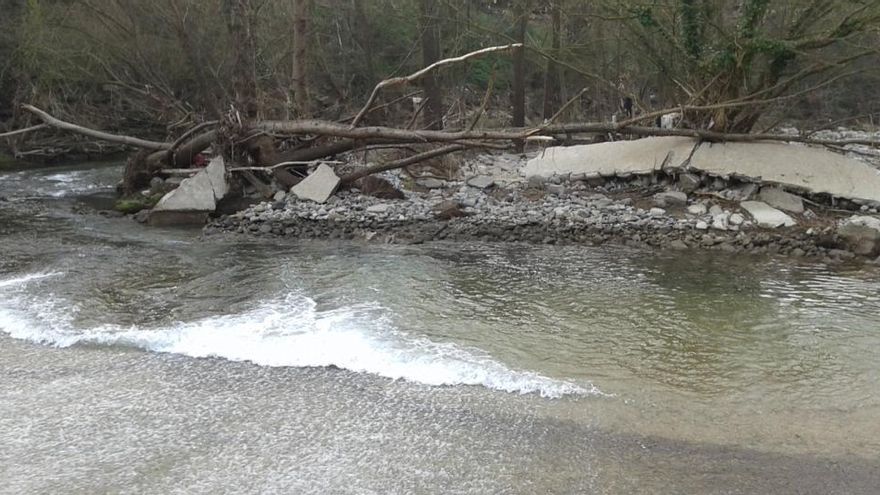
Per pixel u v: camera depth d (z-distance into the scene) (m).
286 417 5.91
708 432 5.73
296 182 15.81
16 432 5.64
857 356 7.40
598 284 10.00
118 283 9.66
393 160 17.42
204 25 22.06
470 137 14.55
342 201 14.97
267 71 23.47
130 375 6.71
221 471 5.12
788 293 9.67
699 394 6.44
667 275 10.54
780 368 7.06
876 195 13.89
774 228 13.16
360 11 25.58
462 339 7.69
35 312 8.34
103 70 23.97
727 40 15.50
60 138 24.11
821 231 12.75
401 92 26.28
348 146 16.27
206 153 18.16
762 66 16.61
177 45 22.25
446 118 23.38
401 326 8.05
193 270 10.41
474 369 6.84
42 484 4.95
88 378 6.64
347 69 27.23
